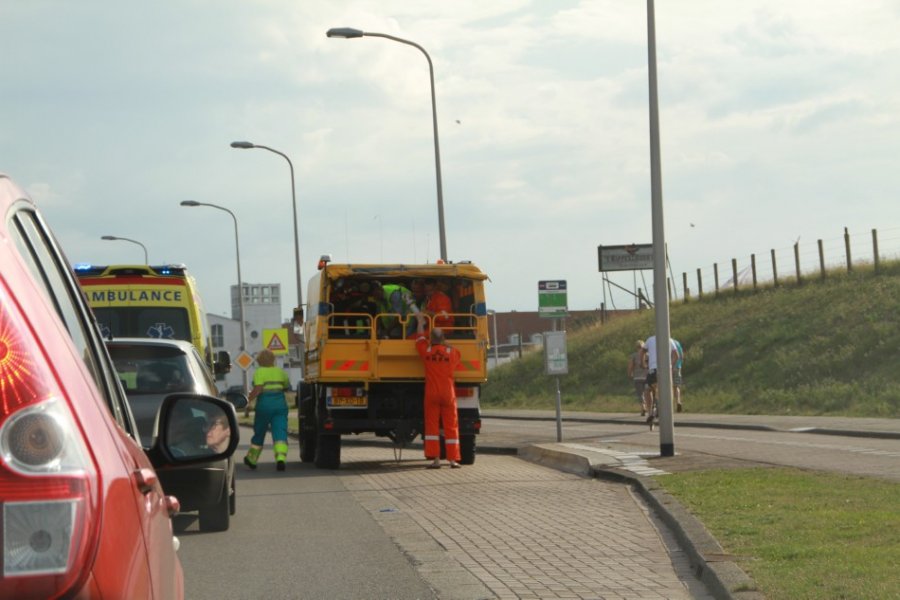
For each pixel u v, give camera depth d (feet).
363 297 68.85
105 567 6.93
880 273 141.49
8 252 7.43
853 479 43.65
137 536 8.00
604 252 190.08
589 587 27.91
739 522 34.19
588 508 42.86
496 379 172.45
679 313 164.76
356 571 30.91
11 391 6.78
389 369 64.75
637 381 109.19
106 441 7.64
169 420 12.67
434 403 62.64
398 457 67.15
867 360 113.19
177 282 67.05
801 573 25.71
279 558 33.27
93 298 66.03
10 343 6.89
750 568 27.04
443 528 38.78
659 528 37.27
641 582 28.45
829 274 149.48
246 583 29.40
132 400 35.86
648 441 71.26
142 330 66.39
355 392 64.64
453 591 27.89
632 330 165.78
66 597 6.70
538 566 31.01
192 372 37.19
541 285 73.72
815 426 79.61
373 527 39.52
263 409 64.49
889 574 24.86
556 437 80.12
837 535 30.71
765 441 67.72
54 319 7.60
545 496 47.21
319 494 50.70
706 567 27.86
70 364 7.52
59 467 6.83
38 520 6.68
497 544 34.94
